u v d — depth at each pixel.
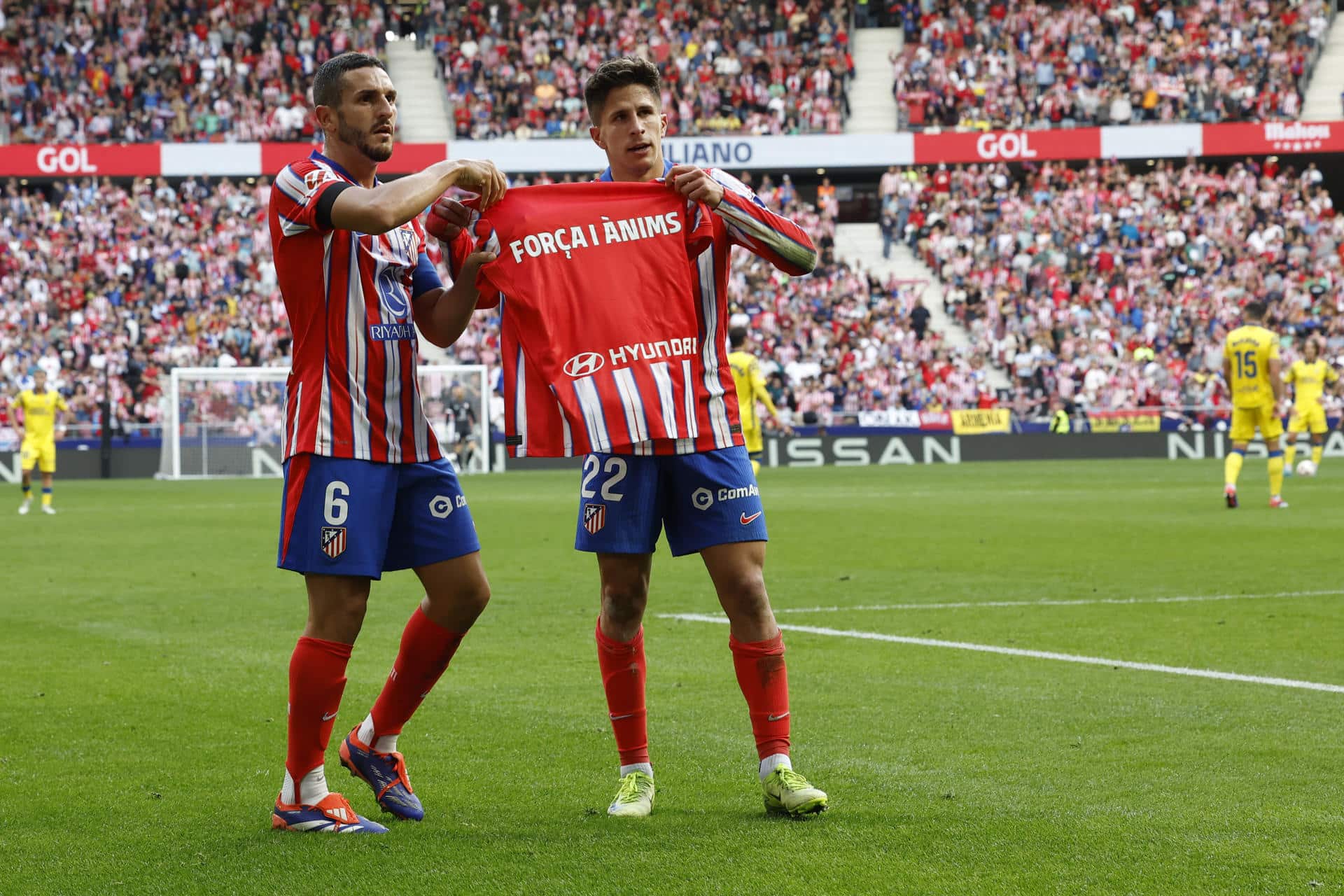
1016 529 22.42
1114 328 56.38
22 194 59.75
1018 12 61.91
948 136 59.06
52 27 60.06
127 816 6.50
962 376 55.12
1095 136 58.50
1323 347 54.53
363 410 6.34
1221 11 61.25
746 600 6.55
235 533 24.30
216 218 57.69
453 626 6.59
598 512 6.62
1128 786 6.73
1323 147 58.00
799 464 52.44
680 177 6.59
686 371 6.62
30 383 51.69
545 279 6.63
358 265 6.33
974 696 9.14
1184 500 28.53
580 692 9.54
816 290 57.44
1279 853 5.58
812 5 62.91
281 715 8.92
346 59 6.40
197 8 61.28
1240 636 11.48
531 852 5.77
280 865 5.65
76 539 23.03
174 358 54.22
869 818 6.21
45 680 10.20
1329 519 23.47
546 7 63.34
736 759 7.54
